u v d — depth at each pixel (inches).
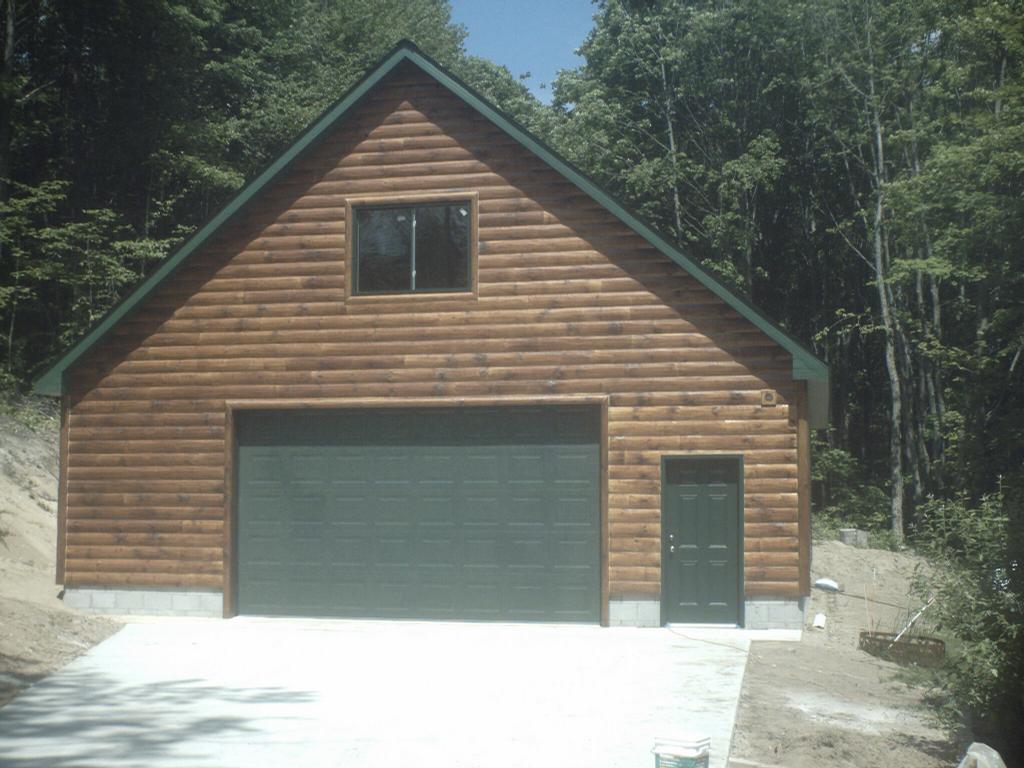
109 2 1322.6
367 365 660.7
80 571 679.1
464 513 652.1
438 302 654.5
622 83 1651.1
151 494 676.1
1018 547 430.9
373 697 454.3
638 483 628.1
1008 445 1200.8
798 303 1738.4
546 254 645.3
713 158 1596.9
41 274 1176.2
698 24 1536.7
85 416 687.1
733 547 621.9
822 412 754.8
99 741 381.4
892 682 510.6
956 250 1190.9
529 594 642.2
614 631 613.0
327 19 1672.0
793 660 544.1
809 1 1451.8
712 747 380.5
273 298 672.4
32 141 1376.7
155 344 682.8
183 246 671.1
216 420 673.0
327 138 673.6
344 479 667.4
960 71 1266.0
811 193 1621.6
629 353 633.0
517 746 379.6
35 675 488.4
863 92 1443.2
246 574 671.1
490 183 653.3
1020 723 430.3
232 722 410.3
